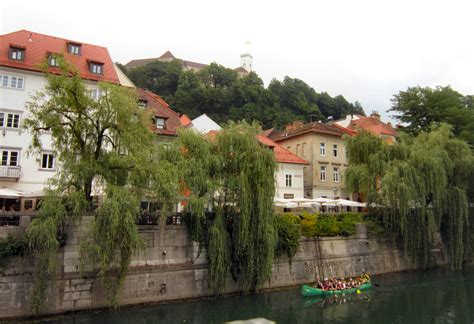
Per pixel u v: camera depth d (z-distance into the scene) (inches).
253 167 948.6
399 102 2049.7
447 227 1331.2
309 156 1830.7
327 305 936.3
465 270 1365.7
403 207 1168.2
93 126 821.2
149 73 3895.2
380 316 860.0
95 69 1275.8
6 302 709.9
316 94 3907.5
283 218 1109.7
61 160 806.5
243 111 3056.1
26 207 1111.0
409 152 1317.7
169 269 890.1
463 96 2121.1
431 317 857.5
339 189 1868.8
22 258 734.5
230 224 949.8
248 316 826.8
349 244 1229.7
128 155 797.9
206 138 992.2
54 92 789.2
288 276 1074.1
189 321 778.2
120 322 749.9
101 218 737.6
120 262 765.9
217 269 886.4
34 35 1289.4
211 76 4168.3
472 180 1402.6
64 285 766.5
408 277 1251.2
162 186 804.0
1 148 1087.6
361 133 1411.2
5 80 1116.5
